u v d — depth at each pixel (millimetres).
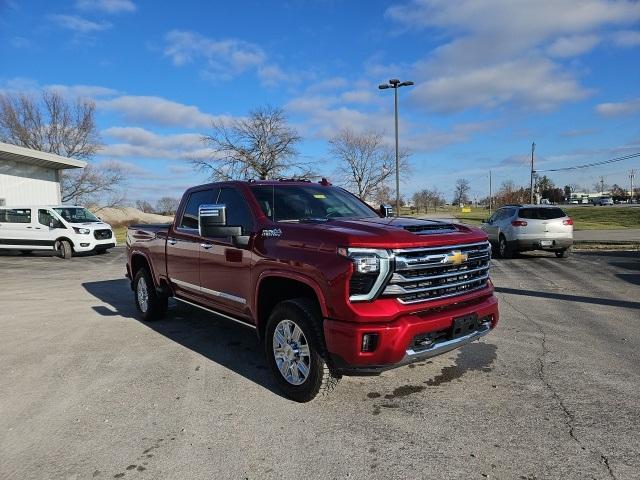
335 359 3809
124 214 50250
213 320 7328
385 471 3166
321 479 3100
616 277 10484
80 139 45438
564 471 3104
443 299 4004
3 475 3209
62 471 3246
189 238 5840
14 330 6883
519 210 14531
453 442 3500
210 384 4707
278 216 4891
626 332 6168
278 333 4383
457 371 4867
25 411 4172
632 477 3023
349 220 4621
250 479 3117
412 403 4160
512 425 3727
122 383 4773
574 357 5238
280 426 3807
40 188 25203
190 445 3549
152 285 7105
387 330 3629
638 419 3779
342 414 3984
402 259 3730
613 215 47406
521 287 9445
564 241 14070
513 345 5684
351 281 3684
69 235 16719
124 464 3316
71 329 6895
